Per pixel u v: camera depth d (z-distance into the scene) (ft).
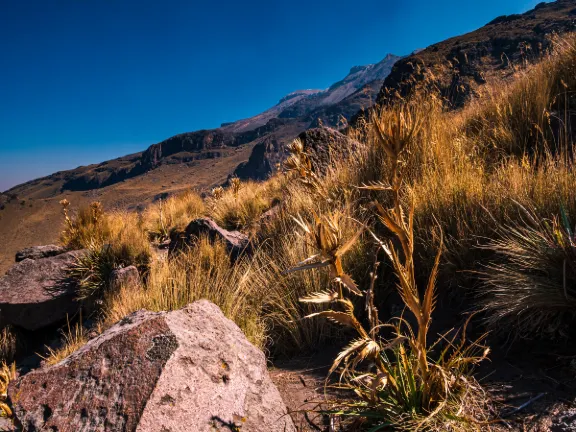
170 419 5.21
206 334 6.96
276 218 16.88
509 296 7.15
